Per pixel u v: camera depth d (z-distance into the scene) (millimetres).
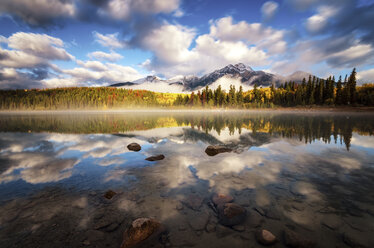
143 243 2723
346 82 79000
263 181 4836
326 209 3455
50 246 2607
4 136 12602
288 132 13906
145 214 3416
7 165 6312
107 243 2705
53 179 5098
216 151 7898
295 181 4793
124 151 8398
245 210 3471
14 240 2703
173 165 6316
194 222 3186
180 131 15211
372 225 2949
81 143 10203
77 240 2736
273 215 3309
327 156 7156
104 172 5680
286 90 112125
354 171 5465
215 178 5109
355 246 2502
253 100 114000
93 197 4074
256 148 8734
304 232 2834
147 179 5102
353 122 22656
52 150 8539
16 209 3525
